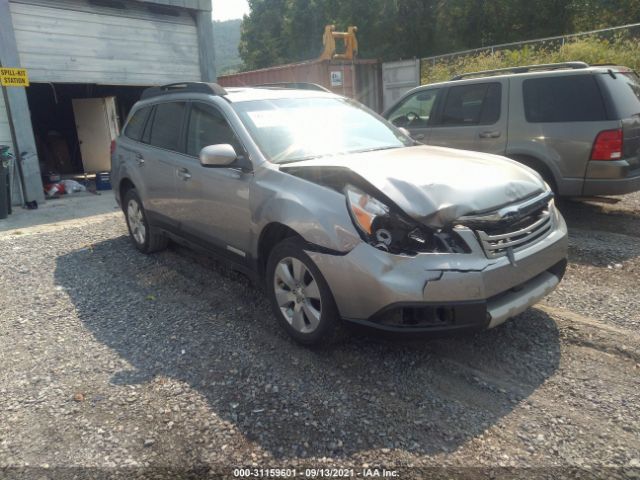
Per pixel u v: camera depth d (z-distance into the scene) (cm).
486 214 309
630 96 594
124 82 1083
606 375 315
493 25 3362
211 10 1204
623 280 455
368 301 306
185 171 463
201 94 473
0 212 850
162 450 264
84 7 1003
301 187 350
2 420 294
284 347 364
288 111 446
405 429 273
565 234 362
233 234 413
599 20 3086
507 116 639
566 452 253
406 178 327
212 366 342
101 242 663
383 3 3772
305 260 337
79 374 341
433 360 339
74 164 1514
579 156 585
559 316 392
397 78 1445
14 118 912
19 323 427
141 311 439
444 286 290
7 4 886
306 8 4884
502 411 286
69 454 264
